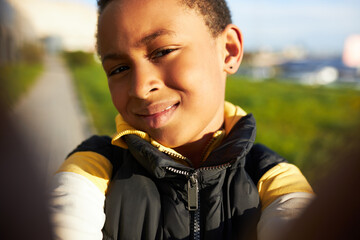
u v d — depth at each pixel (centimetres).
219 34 127
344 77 2073
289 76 2248
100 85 1809
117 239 104
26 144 32
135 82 107
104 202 109
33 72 1902
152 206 108
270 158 123
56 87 1694
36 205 35
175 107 112
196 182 107
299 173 117
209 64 117
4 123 29
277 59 4303
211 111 119
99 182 112
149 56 108
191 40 111
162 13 107
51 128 696
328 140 625
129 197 108
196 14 115
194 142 122
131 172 114
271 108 1026
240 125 119
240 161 111
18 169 31
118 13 108
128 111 116
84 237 91
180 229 105
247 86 1762
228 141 112
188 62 110
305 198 100
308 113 946
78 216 95
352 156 34
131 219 106
